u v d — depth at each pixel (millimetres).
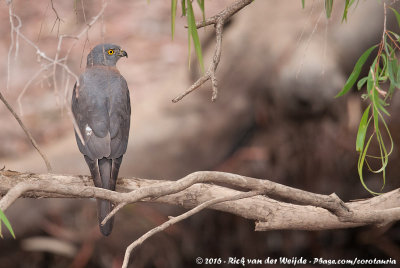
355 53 10000
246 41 10938
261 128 11430
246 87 11094
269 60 10656
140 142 11312
